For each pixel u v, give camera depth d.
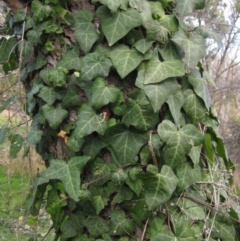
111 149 1.26
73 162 1.26
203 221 1.35
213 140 1.47
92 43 1.26
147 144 1.26
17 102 1.56
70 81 1.29
